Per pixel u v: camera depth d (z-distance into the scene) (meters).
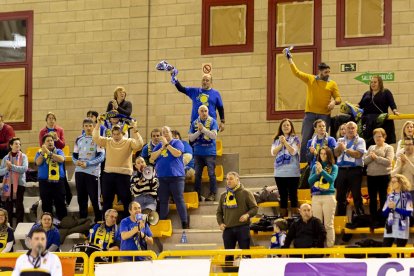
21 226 32.41
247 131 37.19
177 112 37.81
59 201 32.47
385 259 23.83
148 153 32.31
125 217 31.16
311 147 30.48
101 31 38.88
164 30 38.38
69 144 38.59
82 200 32.28
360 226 29.66
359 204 30.11
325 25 36.88
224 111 37.44
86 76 38.81
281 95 37.06
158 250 30.97
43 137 33.53
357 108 32.88
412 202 28.58
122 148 31.19
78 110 38.75
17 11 39.53
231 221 28.14
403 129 30.69
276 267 24.09
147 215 29.31
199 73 37.88
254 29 37.53
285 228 28.64
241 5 37.75
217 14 37.97
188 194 32.47
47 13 39.38
